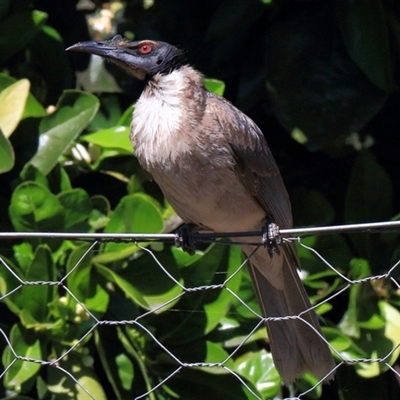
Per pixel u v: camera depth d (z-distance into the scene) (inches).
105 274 402.0
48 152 428.5
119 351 413.1
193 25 477.1
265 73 445.4
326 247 430.3
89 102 433.7
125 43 385.1
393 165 478.9
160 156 363.6
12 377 395.5
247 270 425.7
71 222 410.0
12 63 466.6
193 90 368.5
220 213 375.6
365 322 416.5
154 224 406.3
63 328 403.5
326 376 336.5
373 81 426.3
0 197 431.5
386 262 428.1
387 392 436.5
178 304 413.1
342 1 430.9
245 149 371.6
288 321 376.5
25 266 405.4
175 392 412.8
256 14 442.9
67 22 485.1
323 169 477.4
